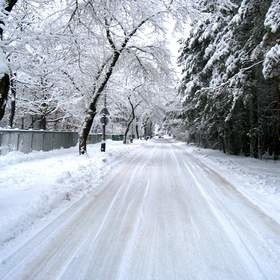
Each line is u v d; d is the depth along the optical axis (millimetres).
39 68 13875
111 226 5633
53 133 23172
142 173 12500
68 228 5465
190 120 28422
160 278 3799
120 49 17156
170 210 6797
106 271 3943
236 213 6609
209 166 15477
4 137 15797
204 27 23453
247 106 18047
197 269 4043
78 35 9656
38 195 7207
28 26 9406
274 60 10070
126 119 48938
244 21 14133
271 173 13039
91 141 39000
